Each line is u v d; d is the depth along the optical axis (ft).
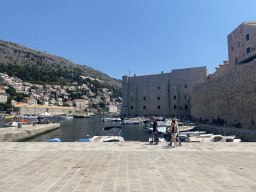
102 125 190.29
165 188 14.84
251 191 14.21
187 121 165.48
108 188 14.96
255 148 31.83
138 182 16.22
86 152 29.14
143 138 99.81
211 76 179.42
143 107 275.59
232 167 20.63
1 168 20.89
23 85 629.51
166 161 23.38
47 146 34.58
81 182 16.37
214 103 113.91
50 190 14.67
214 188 14.79
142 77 281.54
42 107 431.84
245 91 76.79
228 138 51.62
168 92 257.34
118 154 27.61
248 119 74.28
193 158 24.91
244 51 118.83
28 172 19.38
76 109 583.58
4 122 224.33
